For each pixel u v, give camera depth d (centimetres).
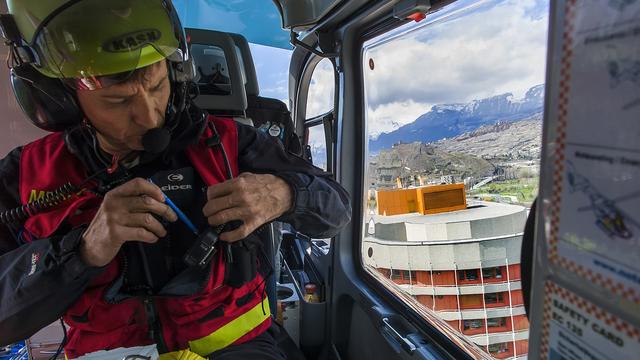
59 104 91
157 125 96
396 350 159
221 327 114
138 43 85
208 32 175
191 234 106
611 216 35
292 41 197
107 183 103
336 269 221
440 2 129
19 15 83
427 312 155
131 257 104
